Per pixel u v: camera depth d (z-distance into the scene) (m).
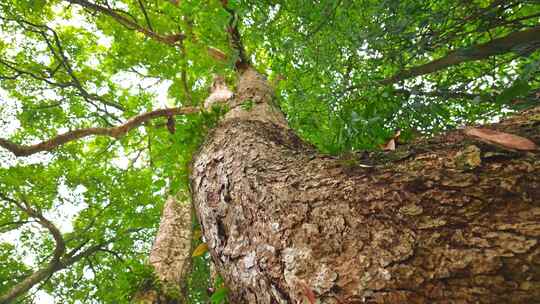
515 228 0.71
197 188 1.73
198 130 2.36
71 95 7.87
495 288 0.66
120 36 6.88
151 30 5.26
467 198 0.80
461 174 0.87
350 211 0.92
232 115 2.27
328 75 2.40
